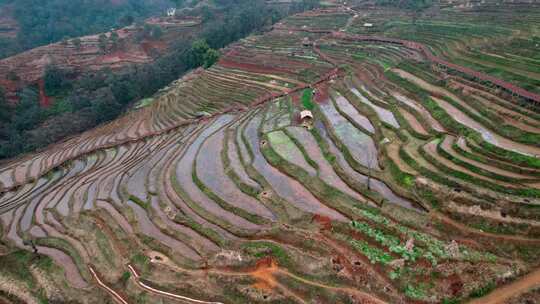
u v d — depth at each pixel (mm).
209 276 23391
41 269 27422
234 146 40812
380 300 19891
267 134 40969
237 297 21672
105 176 41250
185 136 47281
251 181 33469
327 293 20656
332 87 51781
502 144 30109
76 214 34219
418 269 20938
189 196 32625
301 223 26844
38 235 32688
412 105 40312
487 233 23016
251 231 26859
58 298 24531
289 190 31234
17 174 48594
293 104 48875
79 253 28719
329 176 31938
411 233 23750
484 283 19469
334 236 24922
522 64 41969
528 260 20766
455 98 39375
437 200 25938
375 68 53594
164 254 26516
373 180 30312
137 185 37094
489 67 43188
